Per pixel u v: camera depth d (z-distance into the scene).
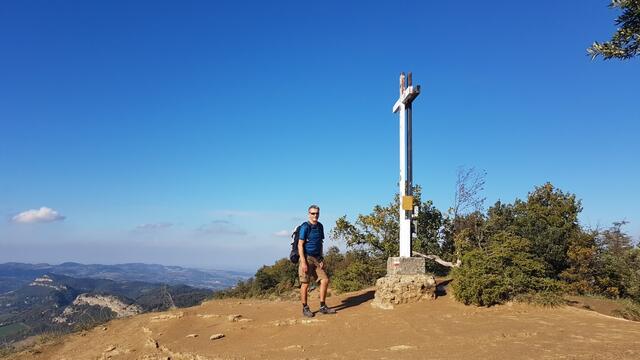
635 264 19.00
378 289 11.49
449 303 11.06
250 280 33.66
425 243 21.05
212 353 8.86
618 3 6.11
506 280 10.82
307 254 11.14
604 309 13.11
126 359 9.55
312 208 11.11
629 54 6.18
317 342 8.78
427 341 7.99
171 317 12.77
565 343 7.14
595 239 20.44
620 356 6.22
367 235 22.33
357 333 9.09
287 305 14.00
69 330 13.84
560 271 19.09
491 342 7.54
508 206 22.02
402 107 12.36
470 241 20.06
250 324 11.15
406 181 12.04
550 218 20.31
